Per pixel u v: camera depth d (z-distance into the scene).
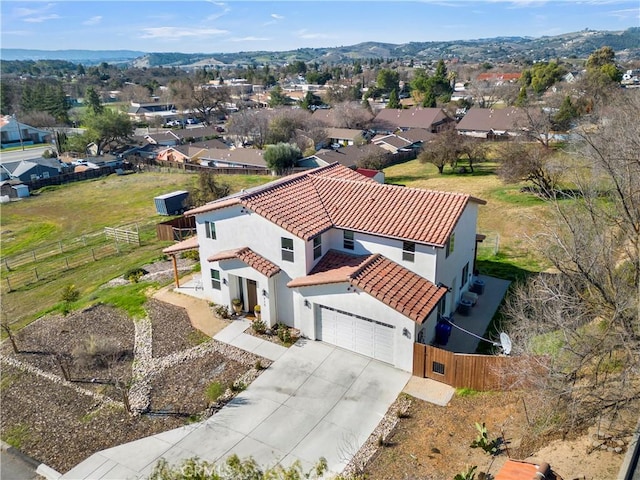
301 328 22.30
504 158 45.50
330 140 92.62
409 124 98.31
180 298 26.34
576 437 14.53
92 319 25.22
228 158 75.88
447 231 20.72
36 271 36.28
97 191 63.62
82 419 18.05
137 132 115.06
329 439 16.31
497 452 14.98
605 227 17.77
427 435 16.12
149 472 15.31
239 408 18.00
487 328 22.41
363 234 22.42
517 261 29.67
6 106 140.12
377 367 20.00
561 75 110.06
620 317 13.85
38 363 21.83
